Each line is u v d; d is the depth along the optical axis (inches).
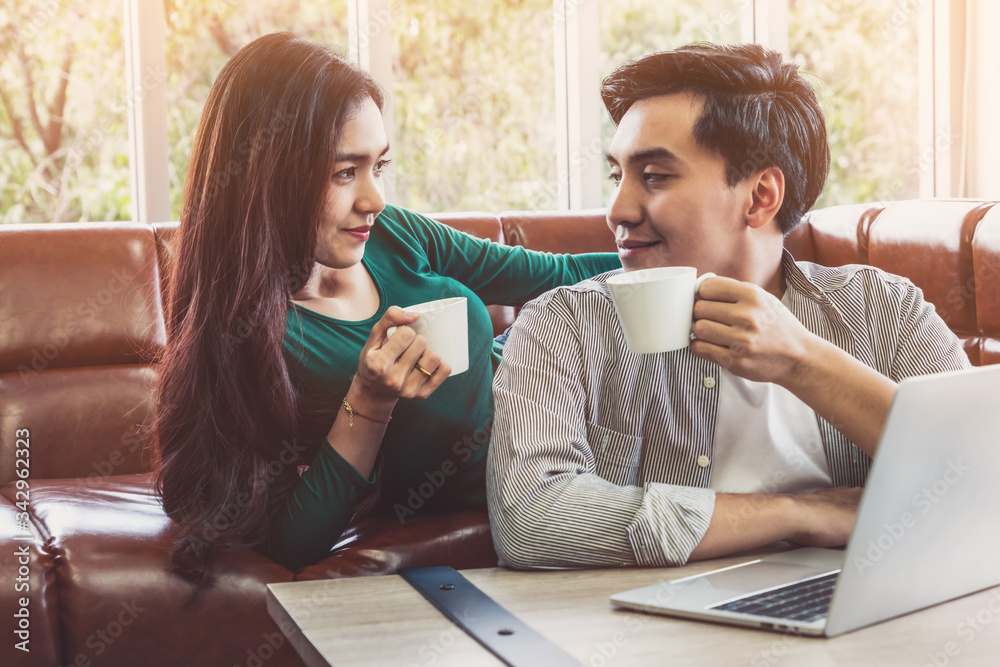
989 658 22.0
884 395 32.4
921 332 44.1
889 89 122.0
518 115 112.3
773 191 40.3
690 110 38.7
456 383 49.4
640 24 115.5
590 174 113.2
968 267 76.9
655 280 31.5
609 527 32.5
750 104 38.7
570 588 29.0
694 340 33.1
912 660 21.9
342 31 104.6
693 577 29.0
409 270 53.4
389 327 37.1
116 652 44.4
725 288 32.3
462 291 53.7
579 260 66.7
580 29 110.6
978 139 113.5
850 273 45.9
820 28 119.0
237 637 45.3
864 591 23.6
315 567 46.0
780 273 44.9
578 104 111.6
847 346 43.8
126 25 95.2
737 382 41.9
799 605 25.4
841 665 21.6
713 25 117.8
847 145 121.0
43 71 93.3
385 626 25.3
